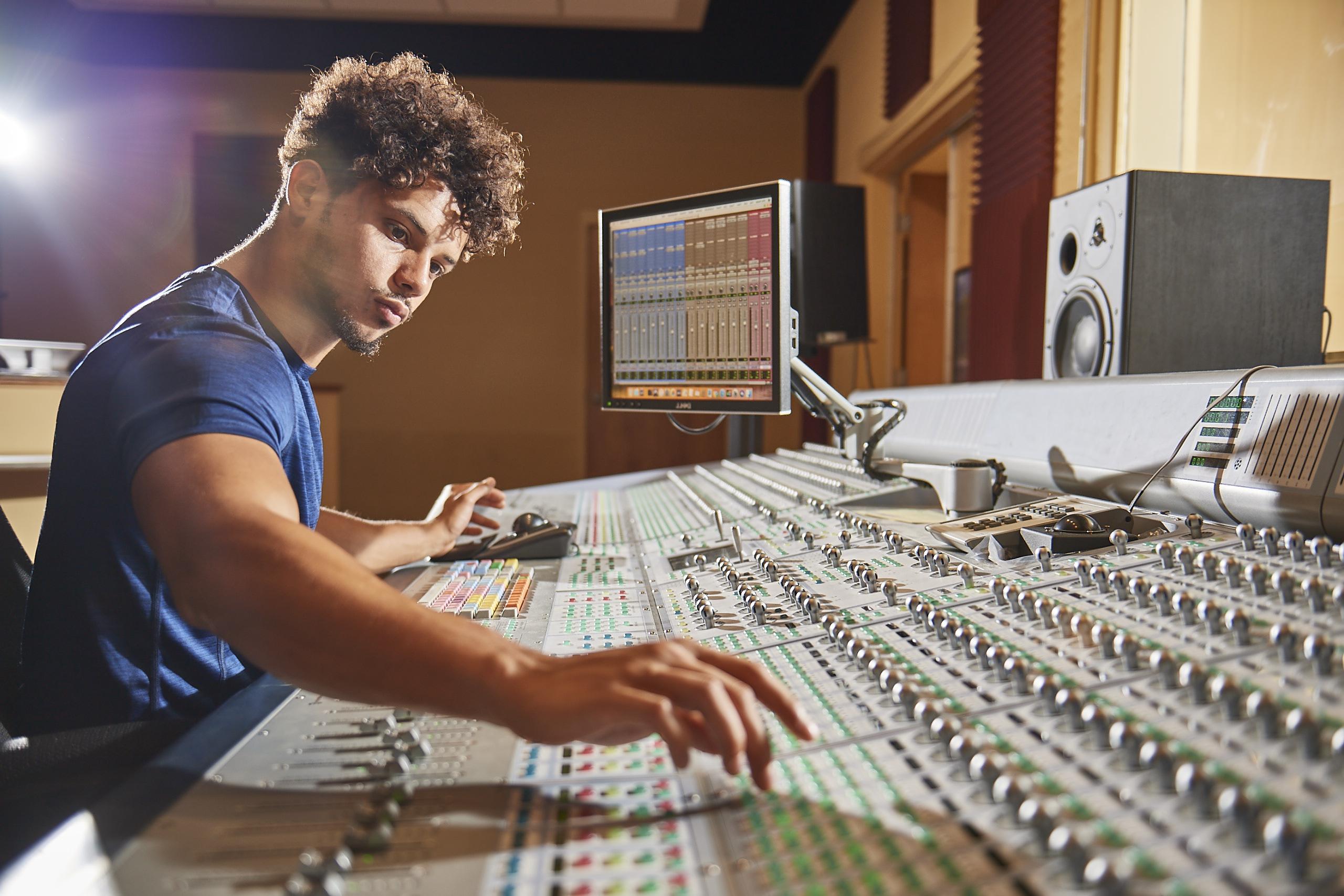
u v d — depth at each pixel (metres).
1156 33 2.43
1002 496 1.36
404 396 6.54
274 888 0.42
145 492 0.64
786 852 0.45
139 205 6.33
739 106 6.52
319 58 6.13
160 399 0.67
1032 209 3.15
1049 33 3.00
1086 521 0.94
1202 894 0.36
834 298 3.23
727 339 1.64
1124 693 0.56
